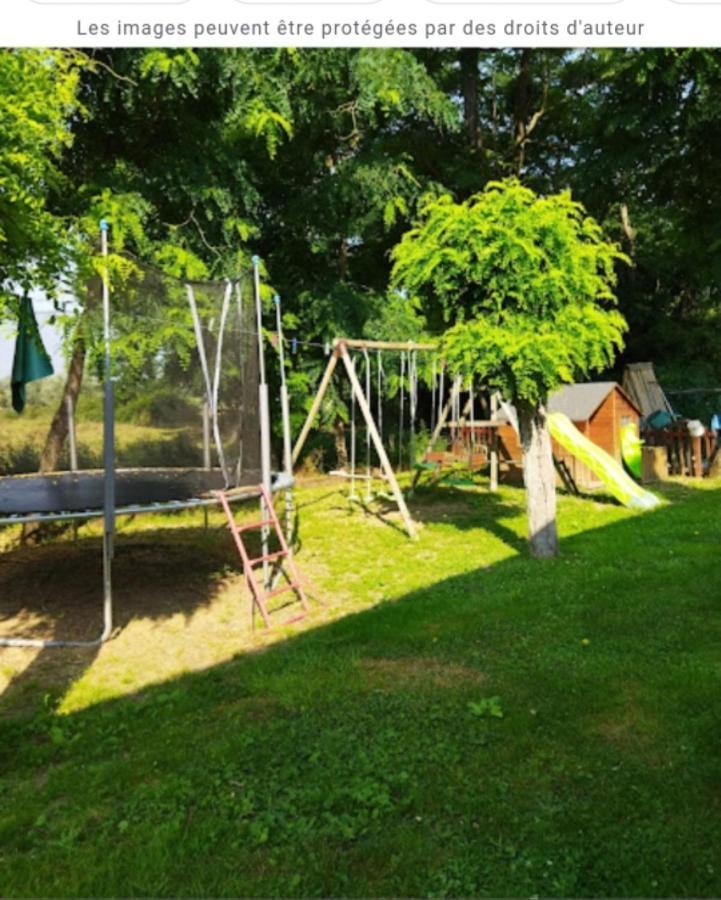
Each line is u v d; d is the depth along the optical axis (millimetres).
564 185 18266
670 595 5680
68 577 7348
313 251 14688
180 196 10375
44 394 8867
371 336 14227
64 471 8984
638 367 15875
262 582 6961
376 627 5250
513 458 13672
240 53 9578
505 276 6328
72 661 4957
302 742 3508
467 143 17703
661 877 2484
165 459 8383
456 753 3328
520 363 6270
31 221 4348
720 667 4203
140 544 8953
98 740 3691
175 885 2539
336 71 10969
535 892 2439
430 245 6500
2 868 2648
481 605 5660
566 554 7391
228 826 2850
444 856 2639
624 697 3844
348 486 13719
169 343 7934
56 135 4789
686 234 12914
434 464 11594
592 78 17562
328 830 2809
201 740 3584
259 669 4539
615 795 2955
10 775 3377
